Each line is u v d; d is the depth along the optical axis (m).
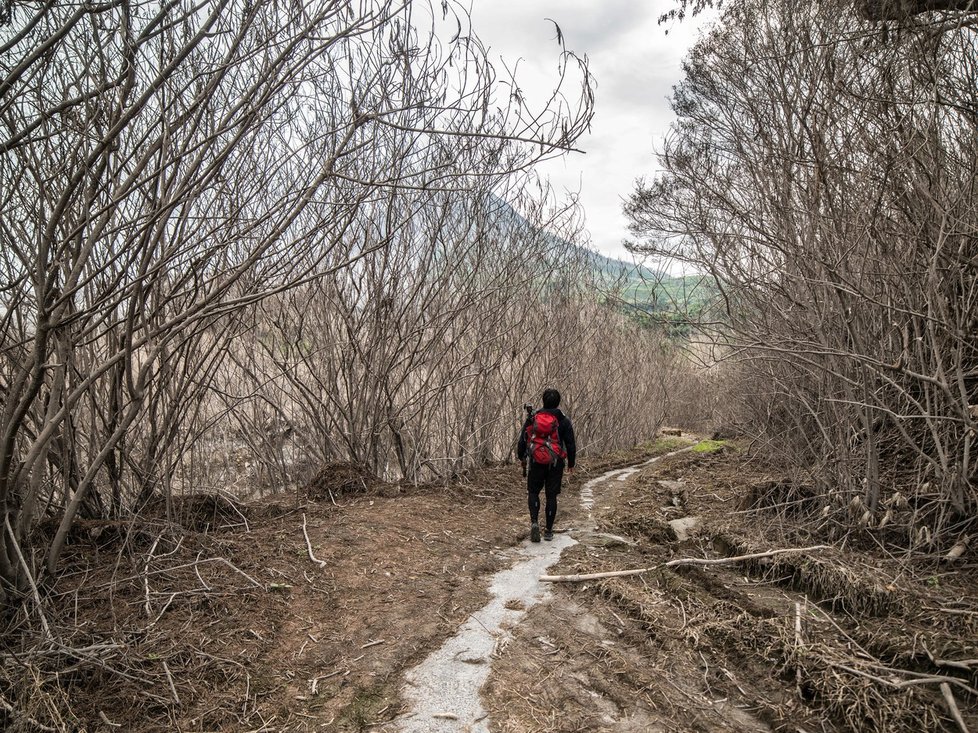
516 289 8.38
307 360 7.04
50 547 3.96
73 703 2.97
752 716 3.12
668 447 13.30
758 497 6.28
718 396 13.03
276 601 4.18
